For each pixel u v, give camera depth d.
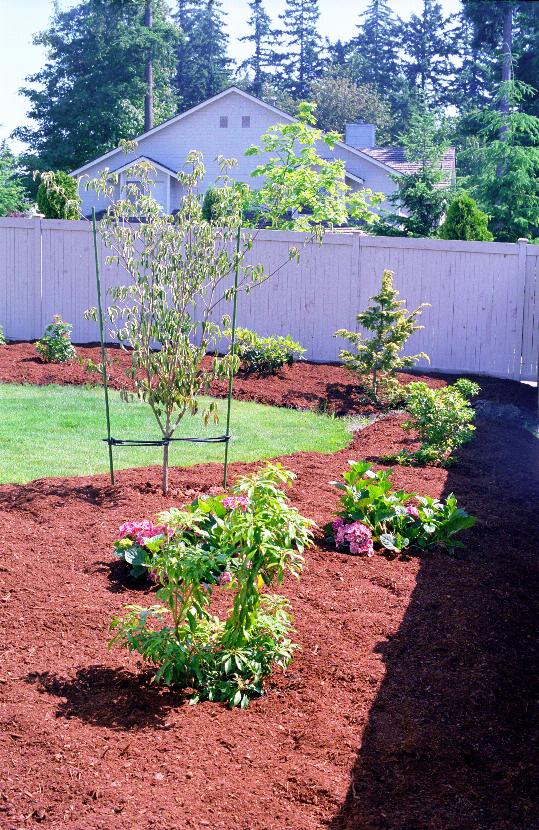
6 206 29.59
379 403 10.62
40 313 13.76
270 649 3.89
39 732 3.34
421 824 2.93
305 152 17.27
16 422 8.71
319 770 3.22
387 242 13.02
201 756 3.27
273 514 3.88
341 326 13.17
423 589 4.87
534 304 12.95
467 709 3.66
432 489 6.69
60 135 41.00
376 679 3.88
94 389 10.64
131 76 40.94
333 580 4.97
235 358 6.15
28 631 4.23
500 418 10.29
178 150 30.06
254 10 68.81
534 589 5.05
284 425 9.28
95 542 5.32
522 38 24.12
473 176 24.48
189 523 3.89
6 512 5.80
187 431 8.72
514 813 3.01
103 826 2.82
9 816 2.87
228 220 6.34
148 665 4.00
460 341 13.16
